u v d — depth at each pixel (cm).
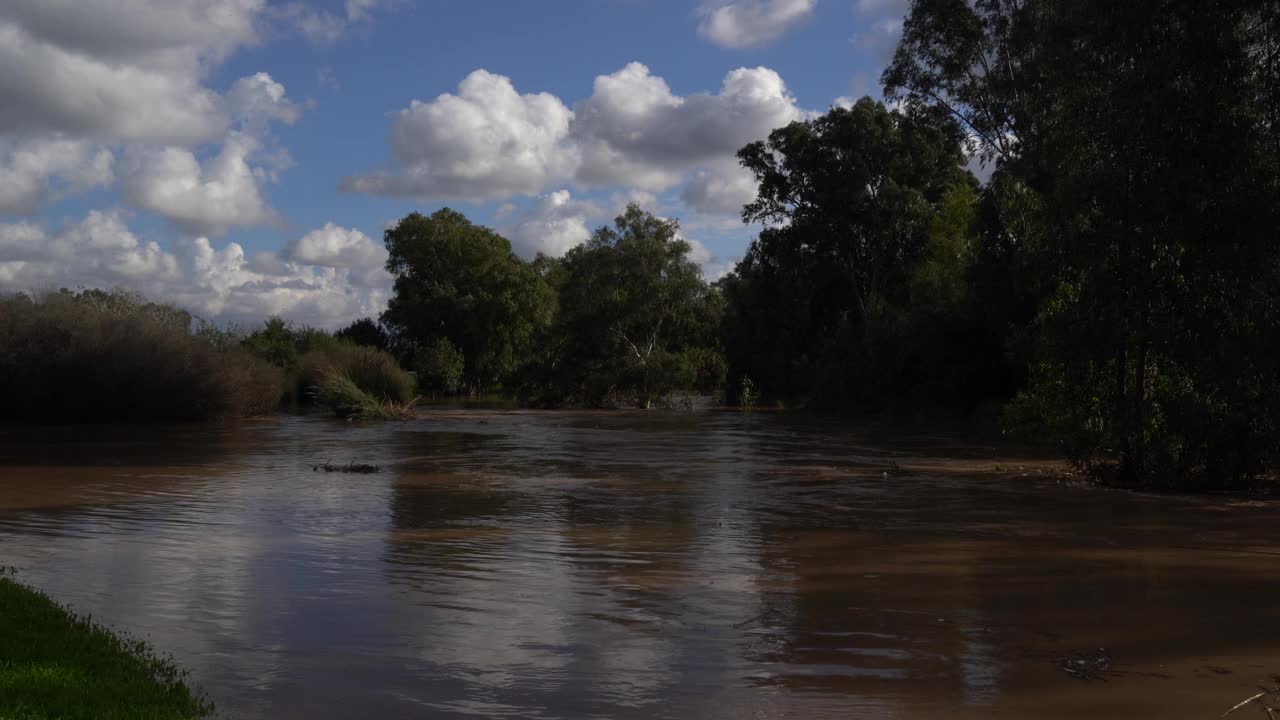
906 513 1492
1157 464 1839
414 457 2462
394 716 588
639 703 618
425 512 1476
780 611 867
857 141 5825
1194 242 1759
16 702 539
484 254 8606
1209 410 1772
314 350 5275
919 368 4588
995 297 4028
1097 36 1838
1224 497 1714
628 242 5828
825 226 5931
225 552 1133
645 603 894
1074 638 780
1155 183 1758
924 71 4509
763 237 6297
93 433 3262
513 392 6388
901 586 972
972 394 4375
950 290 4703
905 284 5994
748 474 2081
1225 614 861
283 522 1365
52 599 884
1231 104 1778
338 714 590
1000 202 3909
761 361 6562
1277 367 1728
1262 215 1706
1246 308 1747
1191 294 1775
